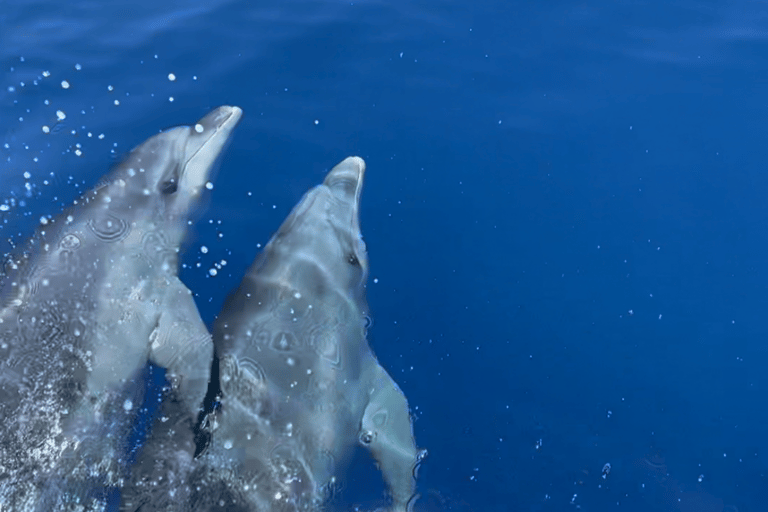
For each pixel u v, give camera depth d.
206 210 8.00
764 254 7.61
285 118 8.88
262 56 9.65
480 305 7.29
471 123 8.86
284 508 5.80
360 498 6.04
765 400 6.70
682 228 7.82
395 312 7.23
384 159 8.47
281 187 8.18
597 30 10.09
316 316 6.93
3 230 7.56
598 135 8.71
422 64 9.58
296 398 6.39
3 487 5.74
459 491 6.11
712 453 6.39
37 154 8.31
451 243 7.74
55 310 6.97
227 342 6.86
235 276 7.43
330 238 7.54
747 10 10.47
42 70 9.34
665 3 10.56
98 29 10.01
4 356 6.52
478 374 6.84
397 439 6.45
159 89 9.20
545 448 6.39
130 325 7.08
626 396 6.70
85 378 6.58
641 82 9.34
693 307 7.27
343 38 9.92
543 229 7.85
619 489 6.16
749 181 8.22
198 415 6.39
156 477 5.93
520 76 9.44
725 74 9.43
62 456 6.02
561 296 7.35
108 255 7.50
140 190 8.04
